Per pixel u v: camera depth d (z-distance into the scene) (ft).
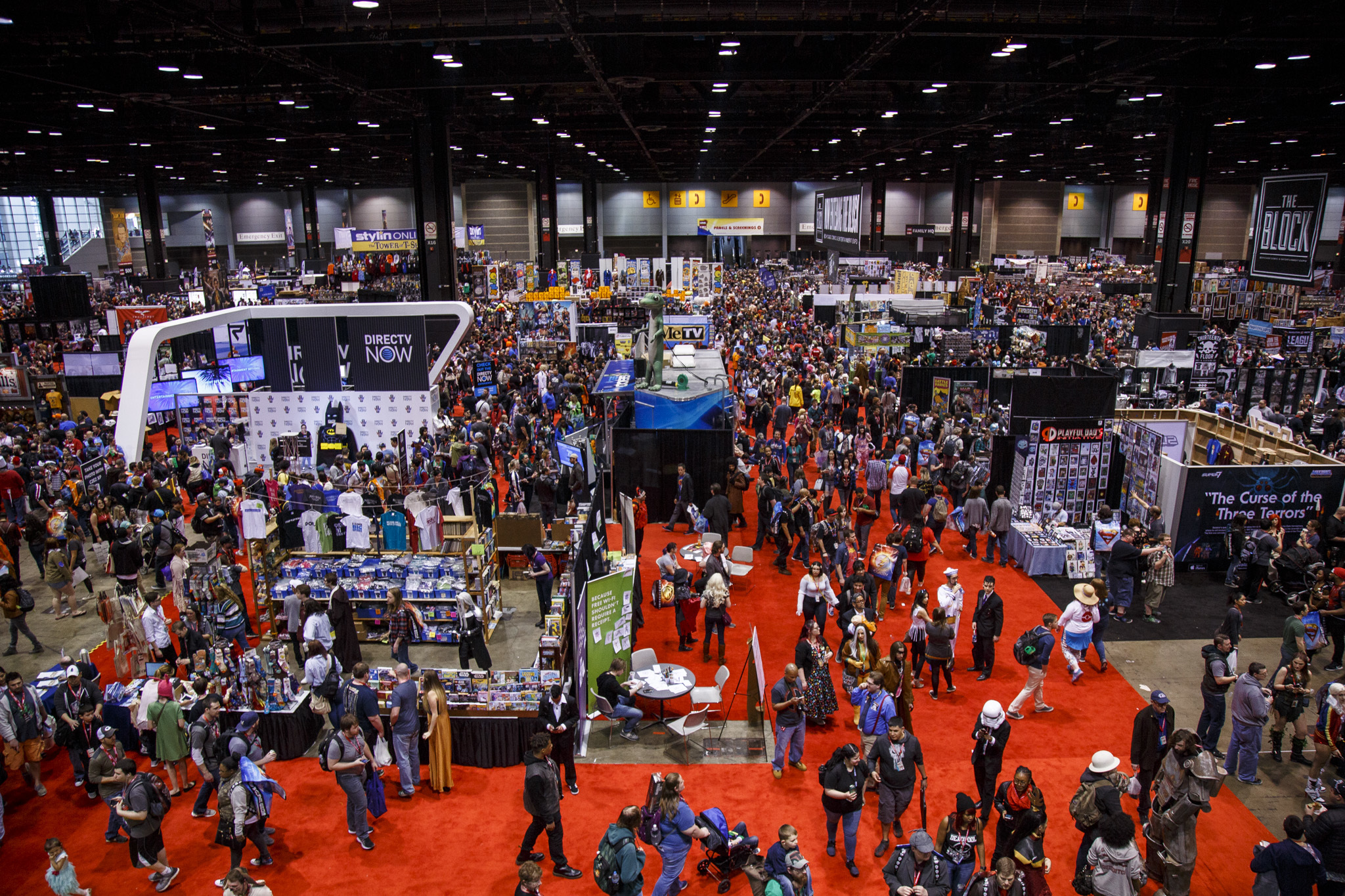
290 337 70.54
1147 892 26.11
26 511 58.65
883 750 26.81
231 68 75.77
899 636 42.57
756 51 75.20
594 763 33.35
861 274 150.82
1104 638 42.96
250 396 71.15
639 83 76.28
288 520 50.14
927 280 141.38
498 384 91.50
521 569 52.06
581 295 135.44
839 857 27.58
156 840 26.55
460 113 99.71
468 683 33.37
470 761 33.42
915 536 46.83
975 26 57.26
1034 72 75.87
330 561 45.01
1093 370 81.87
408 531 51.47
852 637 36.83
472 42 67.36
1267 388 81.76
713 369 73.61
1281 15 53.16
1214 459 56.90
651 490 62.85
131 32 58.03
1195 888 26.11
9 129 106.11
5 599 42.22
